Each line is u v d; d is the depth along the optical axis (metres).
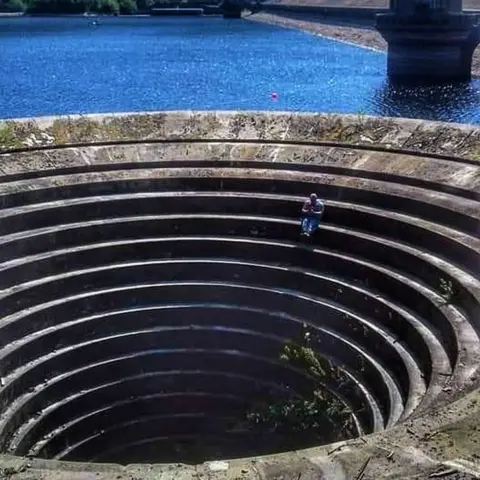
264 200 23.64
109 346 21.42
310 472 9.99
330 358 20.30
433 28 81.75
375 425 16.70
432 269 19.73
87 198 23.64
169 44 131.75
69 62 104.06
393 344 18.75
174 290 22.28
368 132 25.84
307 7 192.75
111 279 22.19
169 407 21.91
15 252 21.50
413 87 79.56
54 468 11.02
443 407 11.61
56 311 20.98
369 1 166.12
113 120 26.81
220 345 21.98
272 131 26.59
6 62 103.94
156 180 24.27
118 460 21.16
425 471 9.95
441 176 23.02
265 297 21.89
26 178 23.89
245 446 21.02
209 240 22.97
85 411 20.66
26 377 19.50
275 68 97.06
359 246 21.73
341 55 111.94
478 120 63.84
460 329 17.23
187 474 10.04
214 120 27.17
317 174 24.45
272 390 21.23
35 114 65.62
